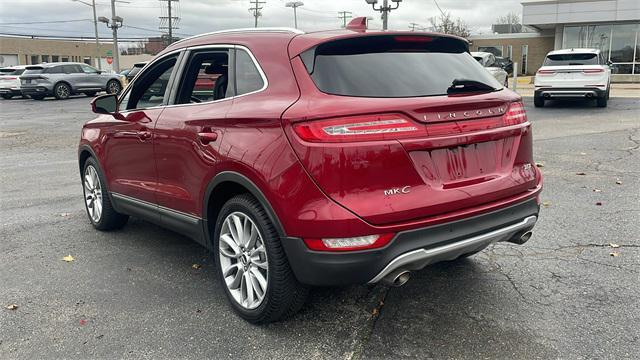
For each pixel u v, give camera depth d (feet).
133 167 15.24
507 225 11.13
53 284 13.67
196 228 12.91
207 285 13.55
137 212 15.62
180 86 13.71
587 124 41.65
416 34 11.45
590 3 97.96
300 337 10.91
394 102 9.80
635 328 10.89
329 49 10.77
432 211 9.96
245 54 11.96
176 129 13.00
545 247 15.46
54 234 17.80
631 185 22.43
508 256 14.85
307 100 10.05
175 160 13.19
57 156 34.91
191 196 12.75
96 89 95.86
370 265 9.59
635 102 58.49
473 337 10.74
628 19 95.86
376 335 10.92
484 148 10.92
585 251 15.10
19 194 23.66
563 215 18.40
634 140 33.53
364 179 9.49
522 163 11.88
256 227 10.90
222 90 12.96
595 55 52.85
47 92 90.07
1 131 49.08
